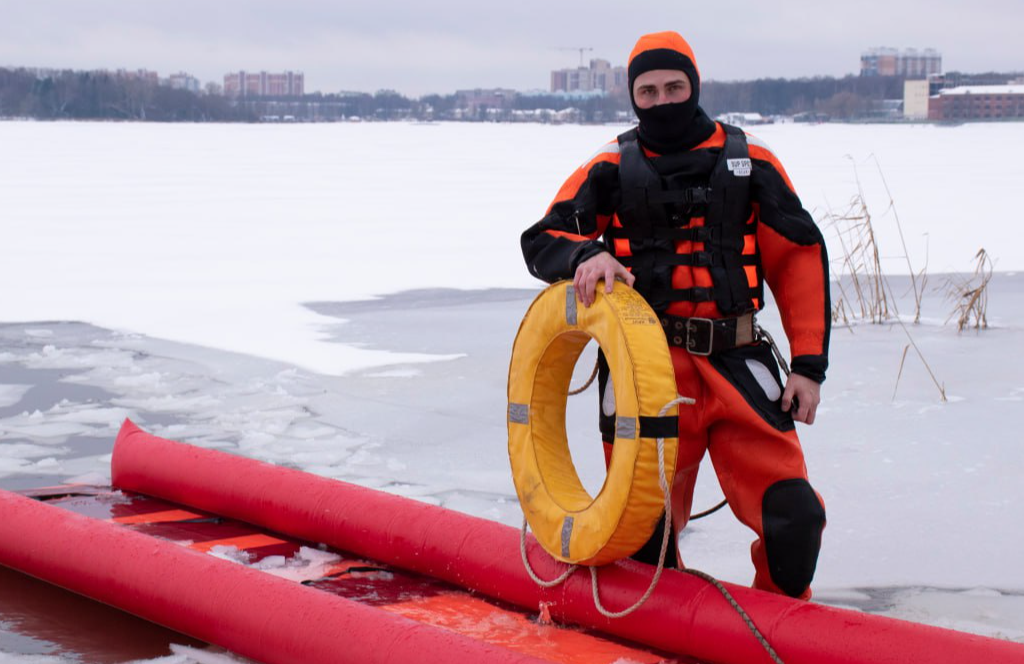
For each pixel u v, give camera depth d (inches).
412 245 619.2
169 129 3875.5
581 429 243.1
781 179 136.3
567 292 137.6
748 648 124.3
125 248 601.0
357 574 160.1
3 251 580.7
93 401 271.0
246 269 522.3
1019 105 5531.5
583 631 138.7
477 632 138.8
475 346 338.3
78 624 146.6
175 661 135.0
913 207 773.9
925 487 201.9
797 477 131.8
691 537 180.4
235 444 233.0
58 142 2209.6
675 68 133.7
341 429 245.3
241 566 141.1
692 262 135.2
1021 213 732.7
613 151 140.8
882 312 380.2
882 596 154.8
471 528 153.6
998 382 280.2
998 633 141.6
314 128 4500.5
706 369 133.8
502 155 1787.6
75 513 163.6
